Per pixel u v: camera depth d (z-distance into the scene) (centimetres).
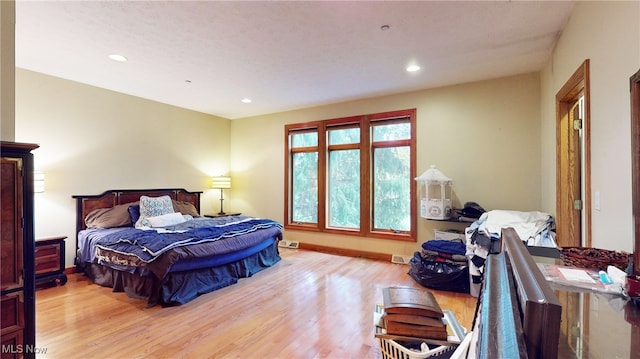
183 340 219
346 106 474
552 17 229
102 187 405
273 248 428
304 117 516
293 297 300
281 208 541
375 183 460
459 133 391
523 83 355
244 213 584
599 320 84
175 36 259
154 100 466
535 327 47
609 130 160
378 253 445
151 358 197
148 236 310
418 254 356
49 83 356
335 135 493
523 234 255
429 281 325
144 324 243
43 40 265
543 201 336
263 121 562
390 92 425
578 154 256
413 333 134
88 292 312
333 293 310
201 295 304
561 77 254
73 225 375
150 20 233
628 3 139
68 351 204
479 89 379
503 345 42
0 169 150
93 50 287
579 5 204
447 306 280
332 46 279
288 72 346
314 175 516
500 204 367
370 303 285
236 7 215
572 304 96
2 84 157
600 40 171
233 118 596
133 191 437
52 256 329
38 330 232
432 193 382
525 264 71
